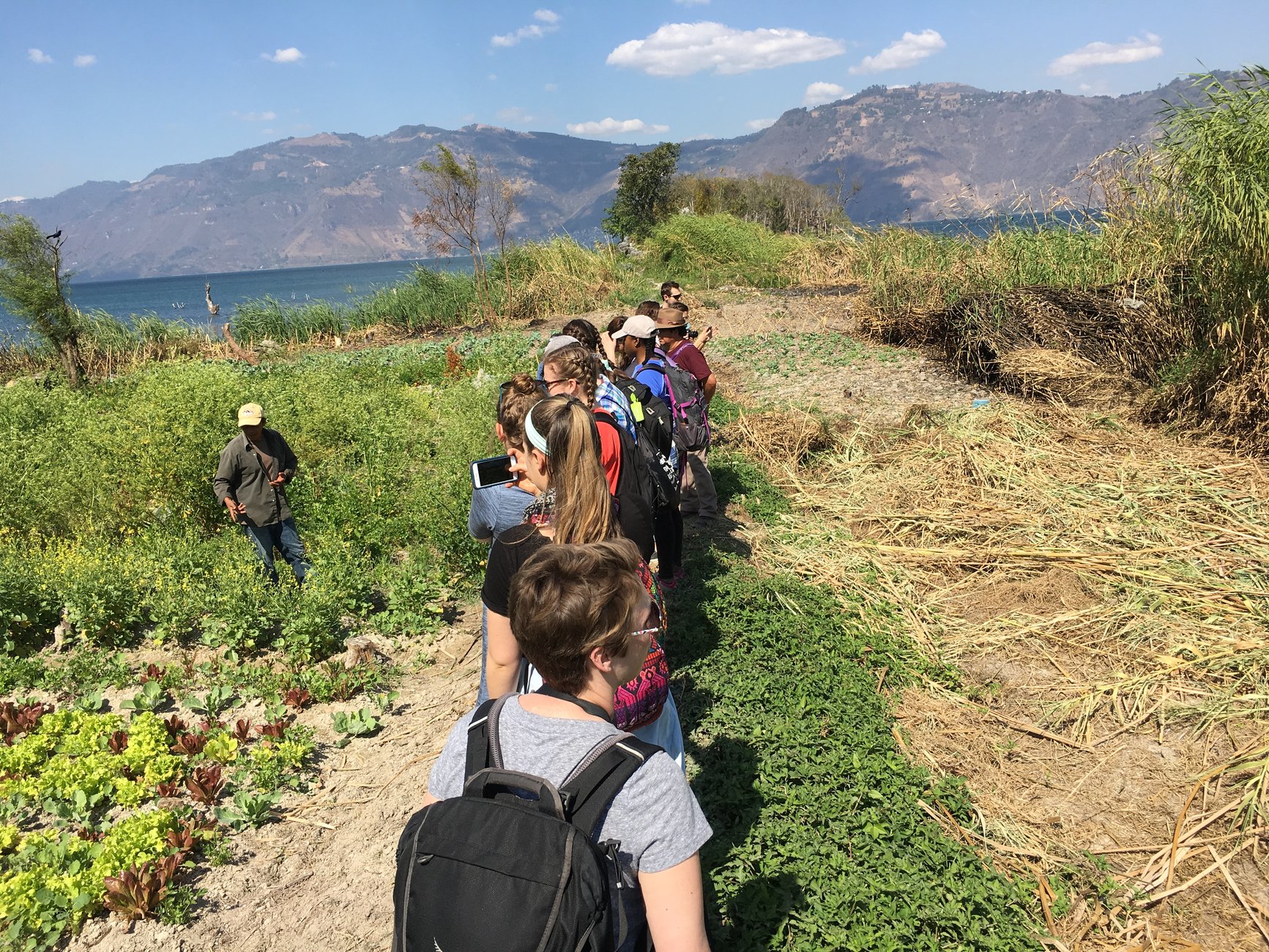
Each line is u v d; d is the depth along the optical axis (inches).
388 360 718.5
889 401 433.4
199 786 168.6
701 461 290.4
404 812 168.6
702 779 162.7
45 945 134.4
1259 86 296.2
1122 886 140.2
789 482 345.7
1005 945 126.0
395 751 189.0
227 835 161.5
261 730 188.2
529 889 60.3
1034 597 231.6
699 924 67.1
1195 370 324.2
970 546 264.7
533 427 119.9
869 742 172.6
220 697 204.5
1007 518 271.9
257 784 173.6
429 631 246.8
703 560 262.7
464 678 221.5
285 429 403.5
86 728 189.5
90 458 361.1
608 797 66.1
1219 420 314.5
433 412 496.1
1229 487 270.4
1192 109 307.6
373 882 150.1
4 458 362.0
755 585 244.1
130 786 169.0
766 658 208.7
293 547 283.0
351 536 310.0
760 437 378.3
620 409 166.2
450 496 314.3
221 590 253.1
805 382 487.8
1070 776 167.9
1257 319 299.4
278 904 145.1
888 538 281.6
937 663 208.4
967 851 146.8
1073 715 185.5
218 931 139.1
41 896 138.7
